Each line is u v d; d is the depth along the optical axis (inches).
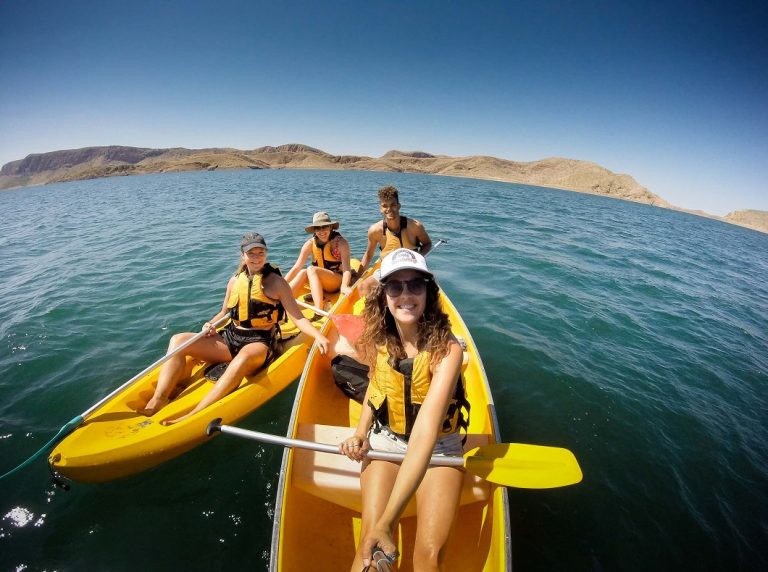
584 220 807.1
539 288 270.7
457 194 1272.1
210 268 287.1
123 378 151.1
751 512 106.4
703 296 310.0
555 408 141.1
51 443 99.1
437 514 64.2
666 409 147.3
